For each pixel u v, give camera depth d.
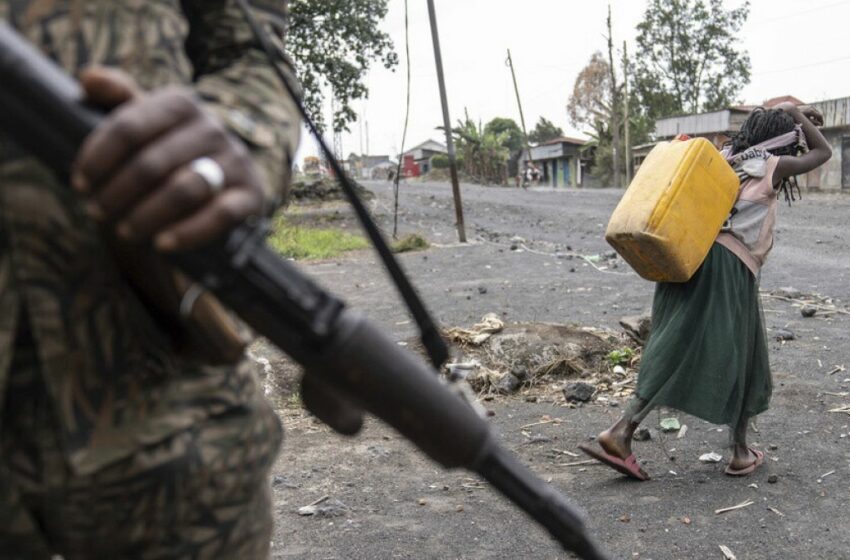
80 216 0.96
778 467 4.31
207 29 1.10
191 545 1.07
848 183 30.67
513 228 19.27
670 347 4.08
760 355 4.17
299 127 1.08
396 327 7.82
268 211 1.01
